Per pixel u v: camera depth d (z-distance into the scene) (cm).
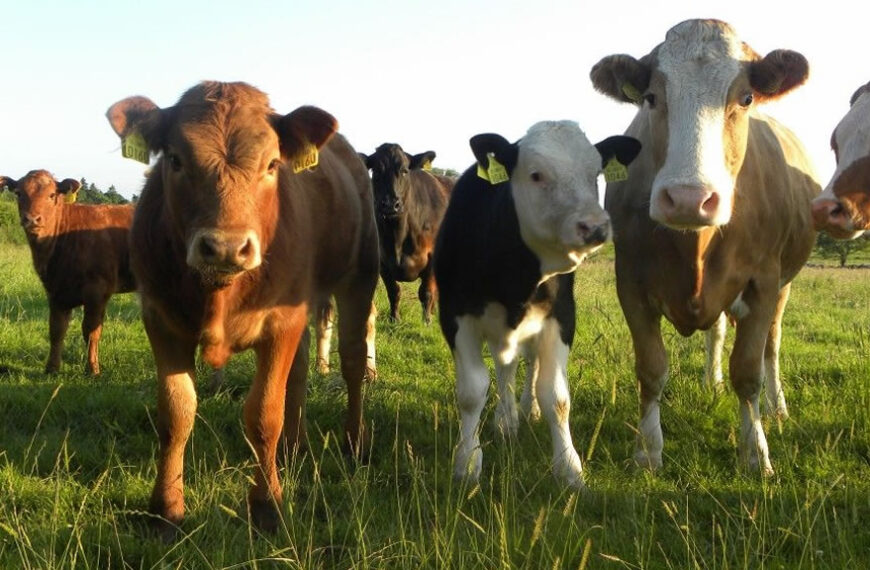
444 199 1217
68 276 847
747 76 482
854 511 400
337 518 425
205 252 351
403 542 357
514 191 488
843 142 525
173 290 404
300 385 537
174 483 417
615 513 438
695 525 418
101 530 385
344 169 611
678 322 549
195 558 371
